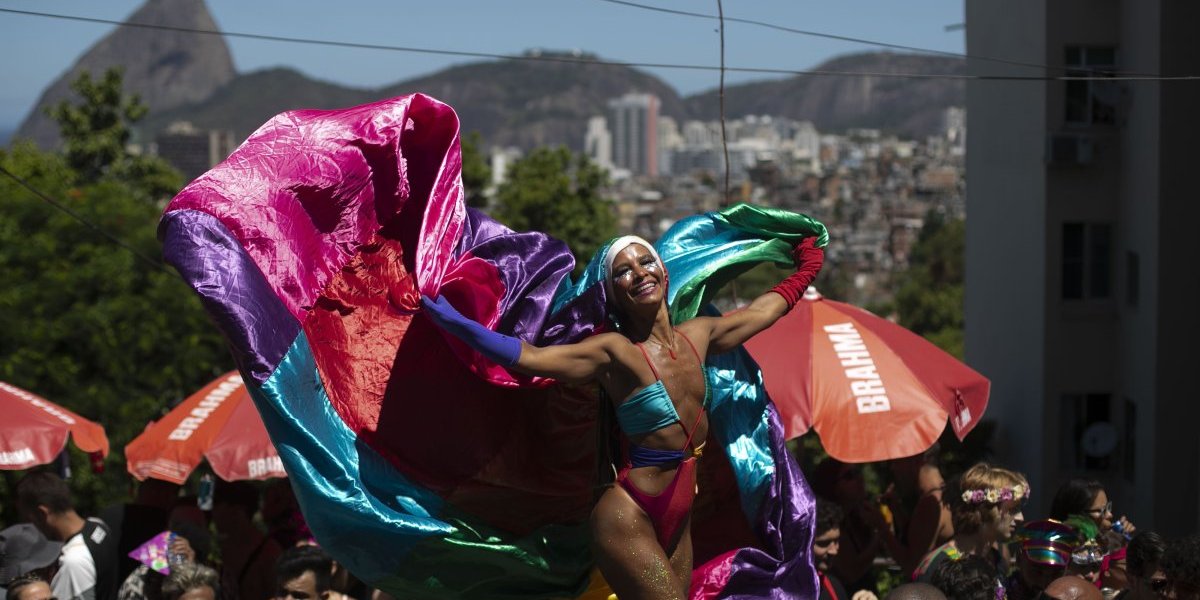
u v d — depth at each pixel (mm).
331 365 5133
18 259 26500
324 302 5199
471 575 5254
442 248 5113
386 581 5160
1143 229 20266
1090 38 21344
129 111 55312
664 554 4750
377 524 5008
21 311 25594
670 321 5055
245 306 4887
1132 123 20688
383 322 5277
